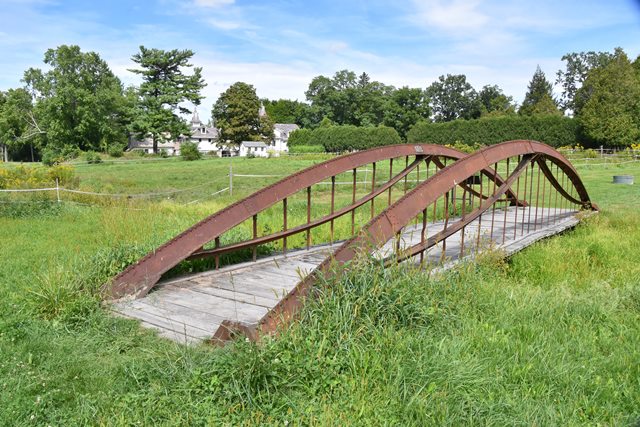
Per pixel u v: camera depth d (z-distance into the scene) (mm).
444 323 4754
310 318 4309
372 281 4703
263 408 3436
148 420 3314
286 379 3658
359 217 12398
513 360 4312
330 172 7777
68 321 4941
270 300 5641
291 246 9547
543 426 3463
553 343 4766
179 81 63906
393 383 3725
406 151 8812
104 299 5504
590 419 3678
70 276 5605
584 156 39469
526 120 52281
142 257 6023
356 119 91500
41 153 68562
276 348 3857
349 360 3924
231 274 6246
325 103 92938
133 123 63625
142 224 10078
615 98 47969
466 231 9961
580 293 6691
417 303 4715
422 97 82500
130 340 4484
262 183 24406
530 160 8891
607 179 24938
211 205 14758
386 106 83312
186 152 54594
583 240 10195
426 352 4082
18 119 70812
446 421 3373
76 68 63875
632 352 4746
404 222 5621
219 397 3541
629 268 8438
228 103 74250
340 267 4836
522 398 3807
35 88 73875
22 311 5086
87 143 63094
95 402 3490
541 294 6281
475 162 6902
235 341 4039
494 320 5145
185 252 6156
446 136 56906
